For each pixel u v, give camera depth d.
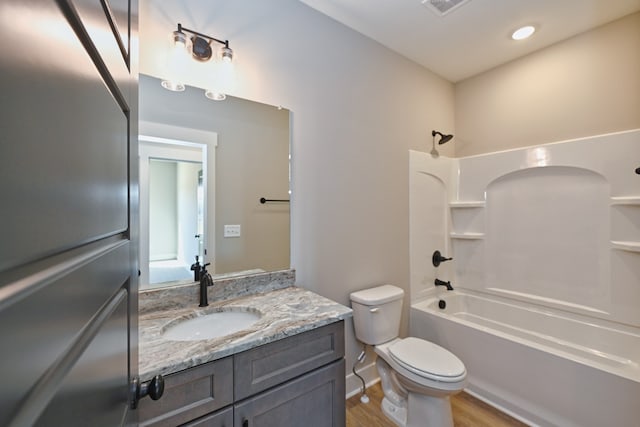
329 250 1.93
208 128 1.51
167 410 0.88
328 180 1.93
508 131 2.49
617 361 1.89
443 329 2.19
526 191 2.37
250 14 1.58
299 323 1.20
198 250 1.50
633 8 1.85
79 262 0.36
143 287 1.35
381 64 2.22
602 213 1.99
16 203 0.23
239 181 1.62
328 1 1.77
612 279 1.95
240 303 1.45
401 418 1.75
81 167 0.36
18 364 0.23
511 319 2.40
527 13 1.89
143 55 1.30
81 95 0.36
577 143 2.09
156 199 1.39
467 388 2.05
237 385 1.01
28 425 0.24
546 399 1.69
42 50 0.27
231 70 1.50
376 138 2.19
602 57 2.01
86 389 0.37
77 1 0.35
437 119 2.67
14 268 0.22
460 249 2.76
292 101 1.76
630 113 1.91
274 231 1.72
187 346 0.99
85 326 0.37
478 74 2.68
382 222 2.23
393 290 2.07
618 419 1.45
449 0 1.78
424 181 2.54
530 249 2.34
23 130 0.24
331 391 1.29
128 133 0.63
